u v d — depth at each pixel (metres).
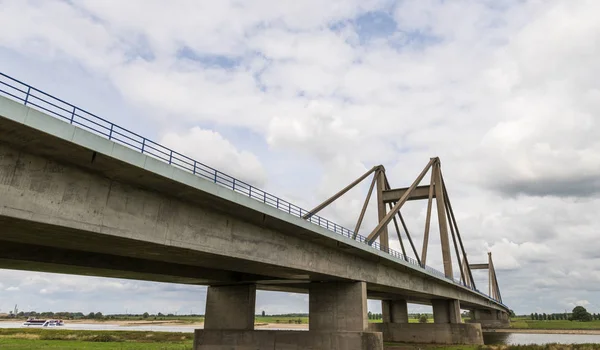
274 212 24.48
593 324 159.88
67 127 13.81
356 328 35.03
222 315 37.91
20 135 13.20
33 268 25.50
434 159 78.94
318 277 34.41
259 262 25.28
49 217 14.24
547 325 154.38
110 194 16.66
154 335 78.75
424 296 61.69
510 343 69.94
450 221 84.12
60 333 81.25
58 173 14.90
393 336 63.94
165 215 19.02
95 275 29.89
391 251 43.34
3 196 13.11
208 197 20.19
